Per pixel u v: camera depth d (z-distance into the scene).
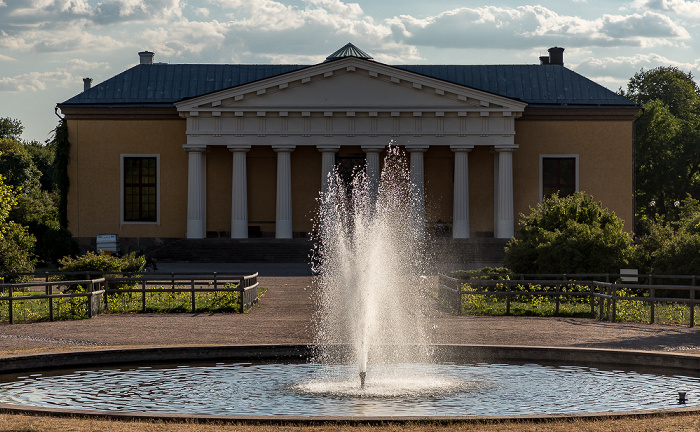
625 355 16.02
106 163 64.06
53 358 15.73
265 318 23.94
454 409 12.27
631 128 63.69
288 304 28.34
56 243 52.97
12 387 13.95
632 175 63.75
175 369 15.71
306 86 61.34
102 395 13.27
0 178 37.22
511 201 61.69
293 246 57.91
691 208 40.47
